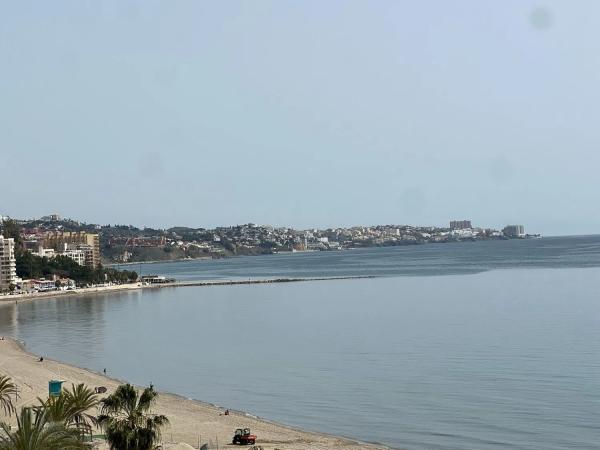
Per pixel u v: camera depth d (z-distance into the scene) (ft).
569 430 254.68
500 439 247.50
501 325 508.53
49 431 132.05
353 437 256.11
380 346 442.50
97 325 623.36
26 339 534.78
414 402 301.43
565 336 445.78
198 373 381.81
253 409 300.40
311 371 375.66
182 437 250.98
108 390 325.21
